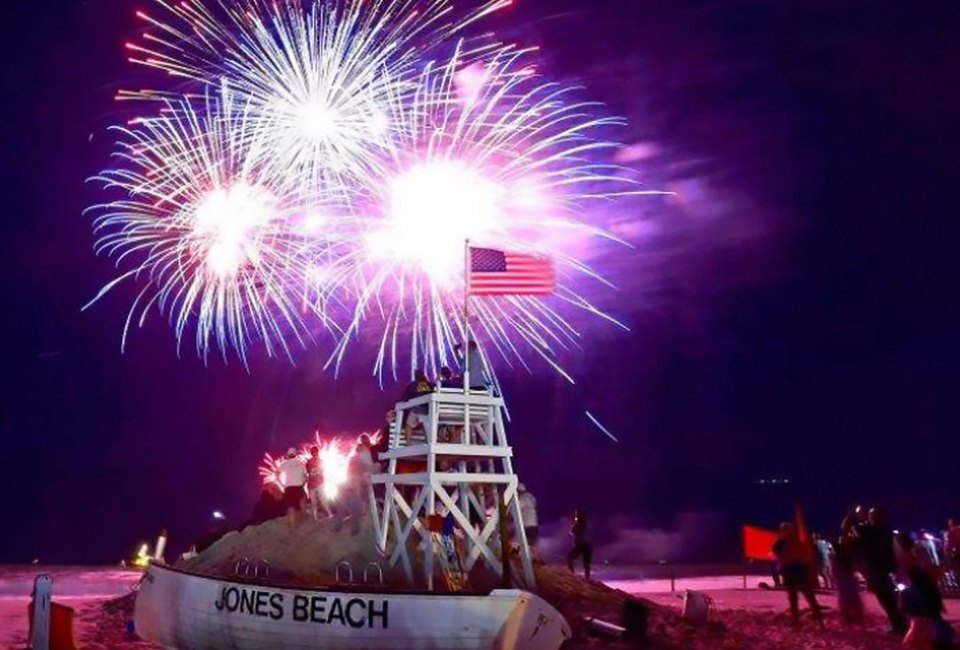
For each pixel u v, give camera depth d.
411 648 11.77
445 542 13.85
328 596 12.14
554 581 15.72
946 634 13.34
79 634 16.52
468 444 14.11
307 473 17.09
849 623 16.81
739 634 15.45
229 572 15.13
